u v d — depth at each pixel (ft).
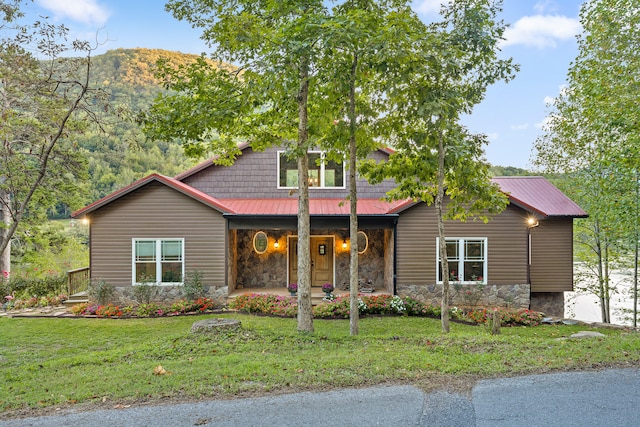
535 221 41.04
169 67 28.12
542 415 13.14
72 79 27.22
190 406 14.25
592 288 50.93
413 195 32.30
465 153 28.09
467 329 32.14
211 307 38.75
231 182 49.65
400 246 42.01
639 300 51.80
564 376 16.65
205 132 32.73
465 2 27.22
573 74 35.42
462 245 41.96
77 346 26.68
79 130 42.19
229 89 27.91
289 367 18.03
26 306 41.04
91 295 40.16
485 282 41.68
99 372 18.62
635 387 15.38
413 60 25.11
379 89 28.71
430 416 13.16
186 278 41.04
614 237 43.57
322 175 49.67
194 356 21.22
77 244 77.87
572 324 35.96
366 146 30.60
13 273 57.77
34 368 20.18
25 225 58.54
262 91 26.02
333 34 22.18
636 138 29.71
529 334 31.27
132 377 17.26
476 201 31.68
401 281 41.86
